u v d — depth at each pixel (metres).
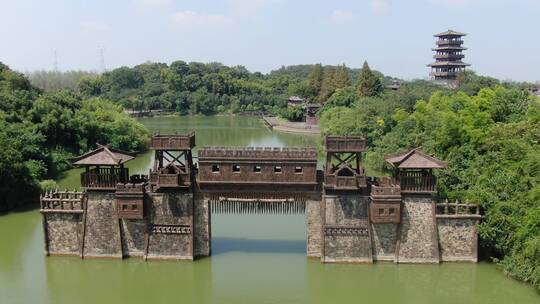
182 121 198.62
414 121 79.56
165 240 44.41
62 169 85.50
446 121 57.66
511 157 47.84
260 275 42.75
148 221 44.28
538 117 55.66
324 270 43.31
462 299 39.06
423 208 43.50
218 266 44.41
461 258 44.00
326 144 43.16
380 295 39.97
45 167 78.75
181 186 43.34
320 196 44.28
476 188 45.12
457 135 56.41
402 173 43.22
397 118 89.88
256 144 122.31
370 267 43.44
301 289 40.59
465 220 43.59
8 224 56.16
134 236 44.56
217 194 44.41
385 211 42.81
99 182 43.91
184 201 44.09
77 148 97.12
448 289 40.59
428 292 40.28
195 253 45.09
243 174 43.75
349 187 42.81
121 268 43.72
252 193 44.25
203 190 44.38
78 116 101.31
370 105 99.94
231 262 45.19
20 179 63.34
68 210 44.50
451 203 44.59
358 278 42.41
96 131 103.56
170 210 44.19
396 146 76.69
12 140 74.88
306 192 44.25
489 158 50.03
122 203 43.25
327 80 176.00
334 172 44.25
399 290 40.59
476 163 50.28
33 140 80.31
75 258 44.91
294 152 43.50
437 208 45.12
